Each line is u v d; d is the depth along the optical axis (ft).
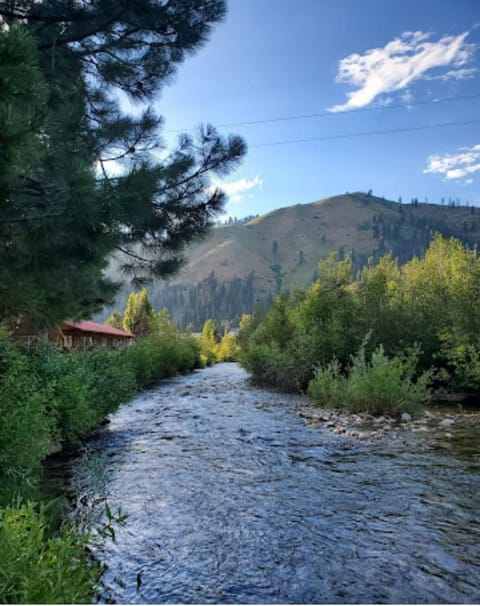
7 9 17.79
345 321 55.06
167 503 16.83
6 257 14.62
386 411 36.04
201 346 130.52
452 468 21.40
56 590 6.43
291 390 58.65
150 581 11.18
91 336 76.18
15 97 9.63
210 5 20.20
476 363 41.29
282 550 12.92
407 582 11.07
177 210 20.16
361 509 16.14
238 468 21.76
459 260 50.88
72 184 11.93
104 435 29.94
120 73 22.49
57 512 14.42
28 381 17.99
